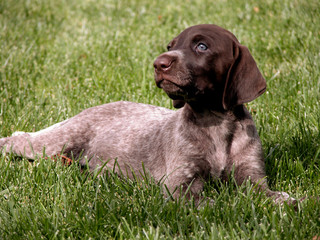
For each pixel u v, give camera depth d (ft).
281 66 31.99
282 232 14.56
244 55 17.69
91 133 23.04
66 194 17.84
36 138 23.35
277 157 21.27
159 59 17.19
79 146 23.06
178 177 18.31
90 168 22.30
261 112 25.80
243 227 14.78
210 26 18.24
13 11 51.93
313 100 26.14
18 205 17.22
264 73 30.99
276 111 25.59
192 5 52.47
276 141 22.59
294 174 19.72
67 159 21.74
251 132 18.92
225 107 17.62
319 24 38.40
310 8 42.52
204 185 18.43
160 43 39.45
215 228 14.30
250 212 15.88
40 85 31.71
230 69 17.67
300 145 21.76
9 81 31.55
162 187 18.17
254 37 38.42
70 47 38.93
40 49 39.01
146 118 22.12
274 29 39.86
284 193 17.47
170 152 19.25
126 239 14.76
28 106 27.71
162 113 22.20
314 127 23.62
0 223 15.78
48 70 34.12
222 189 17.89
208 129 18.69
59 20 49.29
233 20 44.32
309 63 30.94
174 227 15.16
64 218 16.14
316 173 19.47
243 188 17.78
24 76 32.83
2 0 56.65
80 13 52.49
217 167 18.70
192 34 17.81
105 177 19.24
